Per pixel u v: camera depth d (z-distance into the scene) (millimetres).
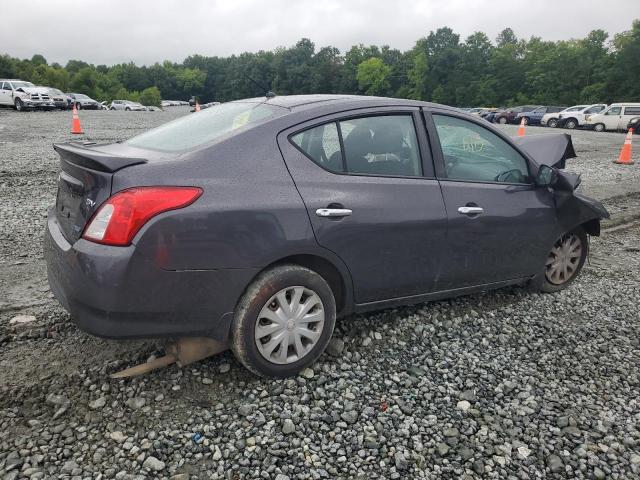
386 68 110750
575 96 75062
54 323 3594
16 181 8398
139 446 2500
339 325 3787
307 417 2785
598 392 3189
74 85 100250
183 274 2611
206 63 155000
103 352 3258
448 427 2787
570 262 4719
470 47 94188
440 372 3312
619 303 4578
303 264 3109
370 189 3227
